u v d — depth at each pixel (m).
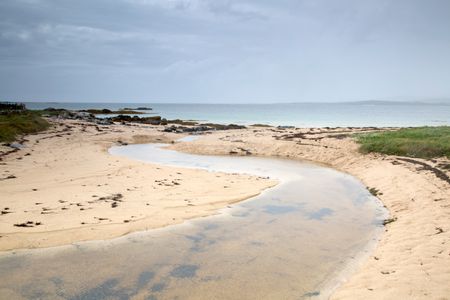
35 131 37.25
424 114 107.25
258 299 6.57
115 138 37.22
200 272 7.61
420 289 6.52
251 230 10.34
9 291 6.72
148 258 8.27
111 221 10.62
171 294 6.69
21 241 8.96
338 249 9.01
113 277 7.32
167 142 37.72
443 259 7.72
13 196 13.34
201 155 28.25
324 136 31.94
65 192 14.17
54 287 6.88
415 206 12.44
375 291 6.62
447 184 14.31
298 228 10.60
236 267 7.87
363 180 18.39
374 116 93.06
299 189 16.12
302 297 6.66
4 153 23.31
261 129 46.31
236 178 18.28
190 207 12.49
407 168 18.28
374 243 9.46
